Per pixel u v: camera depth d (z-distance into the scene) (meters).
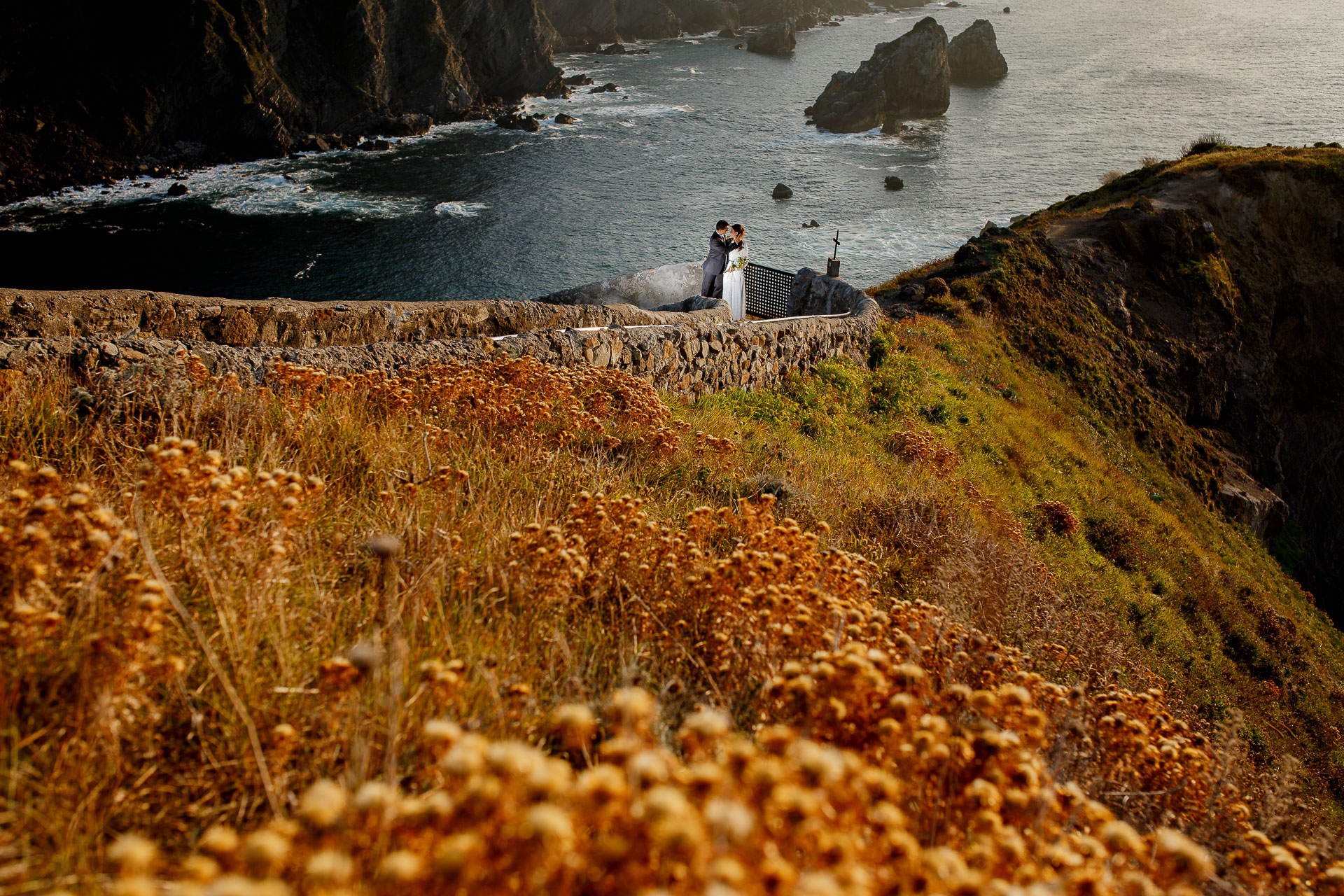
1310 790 6.93
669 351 8.63
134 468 3.29
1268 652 11.84
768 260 46.50
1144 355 23.03
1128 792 2.70
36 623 1.89
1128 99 87.94
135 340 4.75
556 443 5.40
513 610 2.92
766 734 1.58
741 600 2.69
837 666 1.88
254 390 4.58
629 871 1.13
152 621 1.85
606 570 3.24
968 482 10.20
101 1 53.16
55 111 51.78
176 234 45.47
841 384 11.40
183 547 2.51
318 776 1.91
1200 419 24.53
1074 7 167.38
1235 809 2.80
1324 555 27.77
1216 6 168.00
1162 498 17.33
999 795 1.76
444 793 1.41
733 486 5.60
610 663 2.67
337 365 5.68
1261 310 26.81
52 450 3.60
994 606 5.09
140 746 1.90
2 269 39.03
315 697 2.13
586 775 1.28
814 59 107.44
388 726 1.91
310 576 2.78
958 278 21.92
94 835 1.65
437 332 7.23
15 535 2.01
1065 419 17.44
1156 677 6.35
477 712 2.19
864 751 1.82
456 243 47.34
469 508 3.83
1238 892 2.20
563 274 44.22
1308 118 78.56
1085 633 6.04
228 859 1.24
